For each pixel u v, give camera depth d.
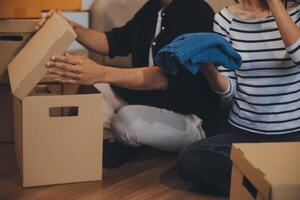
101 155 1.84
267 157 1.21
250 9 1.76
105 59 2.59
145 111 1.98
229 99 1.83
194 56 1.54
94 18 2.65
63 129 1.75
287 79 1.69
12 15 2.12
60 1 2.41
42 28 2.04
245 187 1.22
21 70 1.76
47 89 2.02
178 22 1.90
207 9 1.92
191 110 2.04
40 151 1.75
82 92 1.99
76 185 1.81
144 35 2.10
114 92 2.23
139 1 2.50
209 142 1.76
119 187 1.82
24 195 1.72
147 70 1.83
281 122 1.71
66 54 1.71
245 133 1.78
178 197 1.76
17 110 1.83
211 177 1.73
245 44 1.73
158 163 2.08
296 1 1.75
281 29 1.58
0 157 2.09
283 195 1.06
